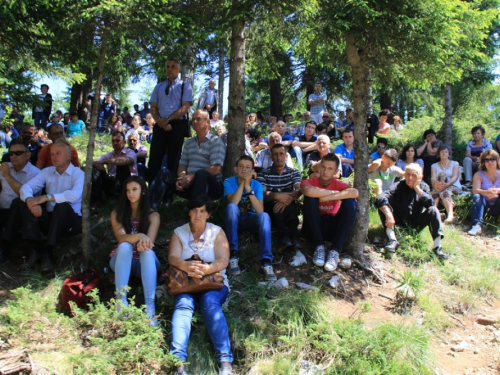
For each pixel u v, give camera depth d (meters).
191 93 5.86
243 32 5.89
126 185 4.27
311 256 5.23
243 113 5.98
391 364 3.88
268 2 5.24
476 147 8.67
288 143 7.71
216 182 5.46
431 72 5.12
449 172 7.39
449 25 4.50
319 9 5.05
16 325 3.68
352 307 4.68
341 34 5.03
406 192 5.98
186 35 4.99
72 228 4.84
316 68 16.41
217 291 4.05
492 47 11.02
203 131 5.68
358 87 5.30
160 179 5.26
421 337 4.27
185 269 4.00
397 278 5.29
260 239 4.69
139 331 3.74
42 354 3.47
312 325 4.12
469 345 4.54
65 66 6.05
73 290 4.07
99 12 4.07
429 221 5.83
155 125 5.95
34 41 5.36
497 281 5.60
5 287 4.43
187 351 3.81
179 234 4.27
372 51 5.05
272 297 4.43
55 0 4.39
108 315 3.78
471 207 7.09
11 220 4.77
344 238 5.10
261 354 3.91
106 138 12.41
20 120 12.77
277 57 14.59
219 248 4.22
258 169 6.30
